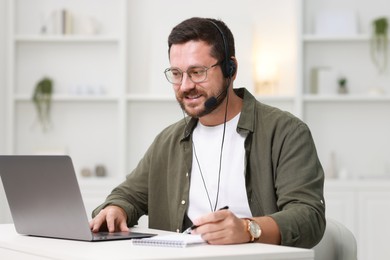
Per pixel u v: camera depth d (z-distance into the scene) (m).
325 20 6.21
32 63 6.42
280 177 2.52
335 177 6.14
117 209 2.65
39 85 6.26
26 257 2.13
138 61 6.41
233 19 6.32
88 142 6.41
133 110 6.41
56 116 6.43
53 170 2.23
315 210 2.37
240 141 2.67
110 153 6.41
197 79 2.52
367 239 5.81
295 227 2.25
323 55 6.31
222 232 2.07
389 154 6.27
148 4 6.39
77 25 6.39
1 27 6.23
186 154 2.74
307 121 6.31
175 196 2.77
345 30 6.19
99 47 6.42
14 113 6.34
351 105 6.30
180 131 2.84
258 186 2.60
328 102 6.30
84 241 2.22
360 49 6.29
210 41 2.52
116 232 2.49
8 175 2.41
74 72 6.41
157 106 6.41
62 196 2.24
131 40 6.41
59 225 2.29
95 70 6.41
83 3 6.43
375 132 6.28
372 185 5.83
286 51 6.34
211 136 2.72
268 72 6.25
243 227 2.12
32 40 6.32
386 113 6.28
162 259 1.80
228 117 2.70
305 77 6.32
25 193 2.38
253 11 6.36
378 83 6.28
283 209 2.43
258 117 2.67
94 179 6.02
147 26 6.39
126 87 6.25
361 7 6.33
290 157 2.53
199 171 2.71
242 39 6.25
